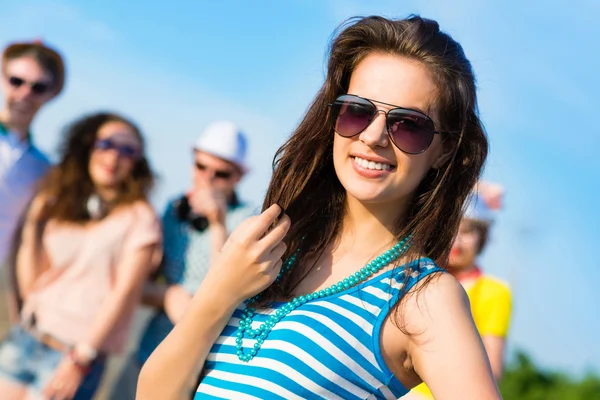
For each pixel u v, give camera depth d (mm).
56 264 4359
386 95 1649
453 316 1543
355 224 1761
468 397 1469
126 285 4320
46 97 4633
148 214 4445
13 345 4199
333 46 1793
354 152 1669
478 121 1750
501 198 3666
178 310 4352
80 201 4418
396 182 1649
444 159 1730
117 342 4336
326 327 1576
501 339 3387
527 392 9945
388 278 1636
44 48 4684
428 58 1673
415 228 1687
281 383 1562
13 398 4145
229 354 1662
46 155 4504
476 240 3486
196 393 1683
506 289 3455
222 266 1662
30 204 4453
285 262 1782
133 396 4477
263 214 1675
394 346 1583
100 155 4418
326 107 1809
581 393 9828
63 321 4242
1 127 4480
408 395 3268
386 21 1735
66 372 4184
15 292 4441
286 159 1857
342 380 1559
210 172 4523
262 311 1687
